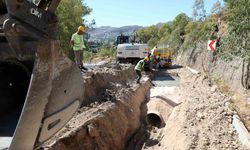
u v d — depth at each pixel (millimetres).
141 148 12984
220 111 12555
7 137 3891
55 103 3787
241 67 16750
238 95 15188
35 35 3578
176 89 19297
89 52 46281
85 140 8969
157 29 74500
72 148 8219
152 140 13586
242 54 13266
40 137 3709
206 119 12281
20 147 3471
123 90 15352
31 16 3605
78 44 14359
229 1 18297
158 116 15344
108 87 14695
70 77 3994
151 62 25859
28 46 3561
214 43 18547
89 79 12992
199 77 21781
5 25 3523
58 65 3703
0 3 3793
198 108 13648
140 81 20141
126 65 22672
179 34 50125
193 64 33688
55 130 3953
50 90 3586
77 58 14477
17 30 3508
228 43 14023
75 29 35625
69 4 35281
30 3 3611
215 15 30734
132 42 26703
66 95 3967
